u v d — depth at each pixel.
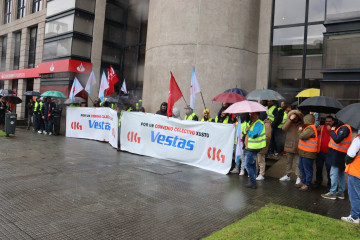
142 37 17.86
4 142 10.62
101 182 5.99
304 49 11.36
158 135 9.01
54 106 13.73
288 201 5.48
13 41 24.28
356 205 4.43
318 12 11.18
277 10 12.05
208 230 3.95
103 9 18.25
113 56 18.88
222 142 7.58
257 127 6.18
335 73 8.76
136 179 6.36
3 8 25.95
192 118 8.84
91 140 12.35
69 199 4.90
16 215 4.14
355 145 4.38
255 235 3.64
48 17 19.02
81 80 17.27
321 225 4.11
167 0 12.10
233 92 8.31
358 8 8.48
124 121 9.97
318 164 6.62
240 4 11.64
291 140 6.93
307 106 6.18
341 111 4.48
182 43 11.62
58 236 3.56
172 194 5.46
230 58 11.44
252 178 6.27
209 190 5.87
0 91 16.62
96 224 3.97
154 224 4.07
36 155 8.42
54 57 18.09
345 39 8.65
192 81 8.48
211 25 11.42
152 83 12.51
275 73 11.97
